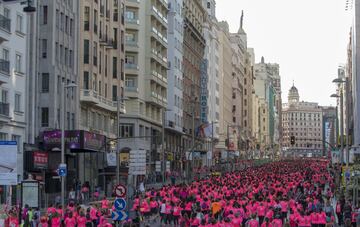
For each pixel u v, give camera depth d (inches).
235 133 7647.6
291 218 1407.5
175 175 3934.5
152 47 4033.0
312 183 2819.9
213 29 6535.4
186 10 5270.7
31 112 2476.6
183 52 5142.7
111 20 3348.9
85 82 2992.1
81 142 2561.5
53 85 2628.0
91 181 2997.0
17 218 1337.4
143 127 3875.5
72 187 2551.7
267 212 1480.1
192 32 5438.0
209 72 6412.4
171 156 4357.8
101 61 3211.1
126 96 3722.9
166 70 4458.7
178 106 4879.4
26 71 2409.0
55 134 2517.2
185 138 5123.0
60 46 2728.8
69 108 2783.0
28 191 1514.5
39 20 2623.0
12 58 2277.3
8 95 2249.0
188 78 5329.7
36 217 1368.1
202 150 5221.5
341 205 1742.1
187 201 1733.5
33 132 2490.2
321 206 1628.9
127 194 1382.9
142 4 3907.5
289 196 2092.8
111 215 1323.8
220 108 7007.9
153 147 4104.3
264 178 3122.5
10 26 2242.9
